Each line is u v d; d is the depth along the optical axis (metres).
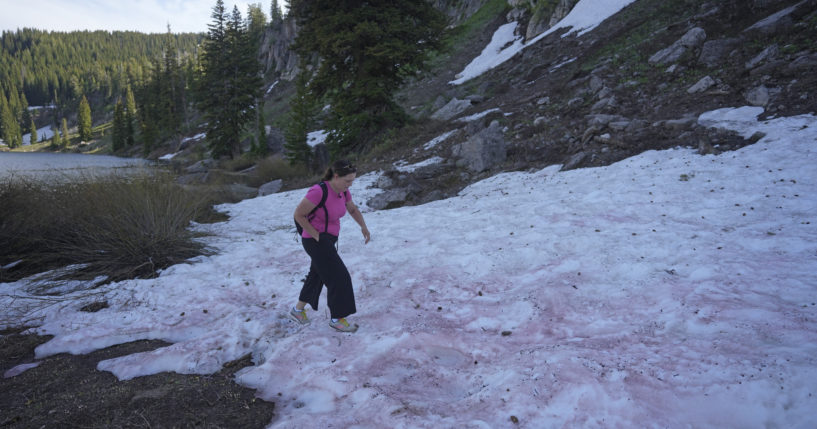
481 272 5.14
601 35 24.34
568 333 3.52
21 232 6.83
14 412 2.96
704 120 10.20
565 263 4.92
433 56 43.59
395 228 7.71
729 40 13.35
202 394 3.11
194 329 4.30
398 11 20.11
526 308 4.05
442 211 8.77
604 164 9.84
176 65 75.25
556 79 20.50
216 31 40.94
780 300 3.39
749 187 6.71
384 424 2.52
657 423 2.29
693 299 3.62
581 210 7.06
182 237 7.03
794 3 13.94
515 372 2.89
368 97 21.20
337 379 3.08
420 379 3.13
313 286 4.11
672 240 5.15
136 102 104.94
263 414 2.86
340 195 3.90
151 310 4.75
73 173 8.47
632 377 2.63
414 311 4.29
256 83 42.28
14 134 136.88
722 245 4.80
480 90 26.98
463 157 12.89
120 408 2.93
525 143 12.98
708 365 2.63
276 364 3.40
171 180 9.07
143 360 3.57
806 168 6.86
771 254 4.37
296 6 20.97
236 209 11.84
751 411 2.24
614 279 4.42
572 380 2.66
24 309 4.86
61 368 3.61
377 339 3.70
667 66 14.24
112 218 6.73
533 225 6.66
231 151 41.72
